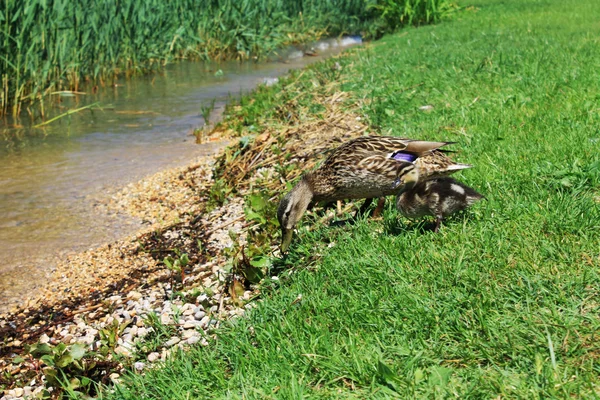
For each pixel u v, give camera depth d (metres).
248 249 2.52
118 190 3.41
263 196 2.86
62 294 2.71
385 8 7.87
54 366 2.23
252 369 2.06
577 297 2.05
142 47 6.23
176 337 2.37
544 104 3.21
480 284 2.12
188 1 6.95
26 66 4.67
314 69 5.20
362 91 3.95
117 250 2.94
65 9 5.16
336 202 2.79
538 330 1.98
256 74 6.07
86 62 5.68
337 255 2.38
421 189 2.35
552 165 2.57
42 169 3.67
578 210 2.31
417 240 2.33
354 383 1.97
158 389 2.08
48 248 2.97
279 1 7.66
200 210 3.16
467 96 3.51
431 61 4.43
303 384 1.97
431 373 1.93
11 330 2.56
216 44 7.11
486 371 1.93
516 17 6.94
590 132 2.81
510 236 2.26
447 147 2.92
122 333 2.44
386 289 2.17
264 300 2.30
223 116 4.38
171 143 3.97
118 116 4.66
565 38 4.85
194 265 2.77
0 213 3.23
